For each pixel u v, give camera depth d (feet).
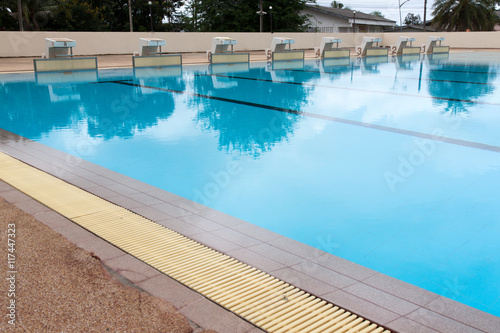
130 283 8.57
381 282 9.46
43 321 6.81
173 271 9.50
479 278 10.21
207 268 9.75
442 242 12.12
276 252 10.85
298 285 9.14
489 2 156.25
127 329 6.72
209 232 12.05
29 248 9.54
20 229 10.68
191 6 161.27
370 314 8.08
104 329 6.68
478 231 12.78
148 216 13.08
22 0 102.32
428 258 11.21
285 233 12.76
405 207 14.65
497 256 11.27
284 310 8.04
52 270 8.54
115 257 9.76
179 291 8.34
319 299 8.60
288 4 152.15
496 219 13.60
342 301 8.54
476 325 7.89
